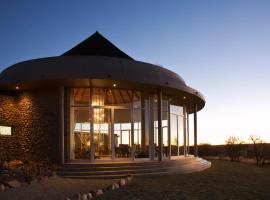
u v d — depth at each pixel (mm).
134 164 15500
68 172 14422
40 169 13844
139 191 11328
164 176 15297
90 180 13375
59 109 16484
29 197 10062
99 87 17141
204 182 13695
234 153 36562
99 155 17000
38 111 17172
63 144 15930
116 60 16000
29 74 15672
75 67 15352
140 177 14734
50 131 16703
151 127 18438
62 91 16422
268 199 10695
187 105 23859
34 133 17094
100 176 14203
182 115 22000
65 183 12391
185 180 14102
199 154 40531
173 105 20625
